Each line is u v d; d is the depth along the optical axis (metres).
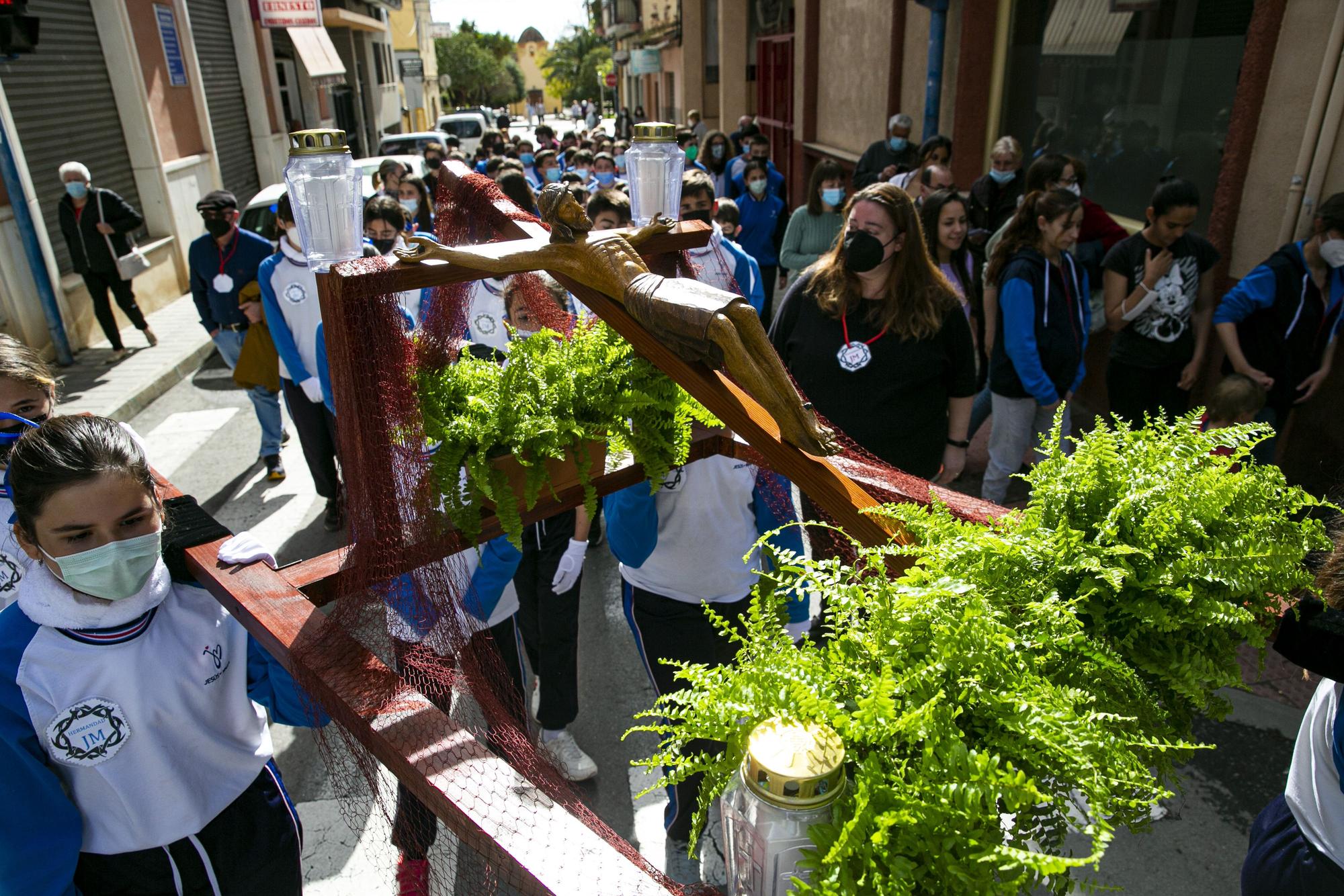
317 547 4.64
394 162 7.43
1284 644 1.34
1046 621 1.01
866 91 9.86
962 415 3.14
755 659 0.98
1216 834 2.64
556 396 1.49
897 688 0.86
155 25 10.78
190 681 1.52
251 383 5.07
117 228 7.49
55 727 1.41
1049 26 6.53
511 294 2.31
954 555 1.08
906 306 2.88
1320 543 1.17
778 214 7.17
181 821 1.55
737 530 2.35
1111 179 5.95
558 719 2.91
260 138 14.98
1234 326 3.89
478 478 1.38
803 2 11.96
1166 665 1.07
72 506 1.31
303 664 1.13
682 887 0.98
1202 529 1.11
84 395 6.96
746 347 1.13
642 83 36.03
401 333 1.25
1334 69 3.86
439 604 1.30
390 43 33.75
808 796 0.81
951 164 7.47
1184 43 5.10
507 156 11.33
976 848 0.77
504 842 0.82
